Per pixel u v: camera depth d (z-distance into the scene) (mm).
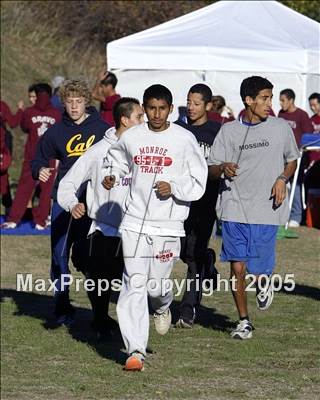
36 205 32250
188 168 13516
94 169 14820
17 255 25469
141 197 13547
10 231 28391
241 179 14930
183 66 26562
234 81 27109
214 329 16547
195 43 26438
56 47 50062
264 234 14977
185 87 27000
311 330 16016
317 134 26172
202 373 14016
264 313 17094
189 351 15219
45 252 25953
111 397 13023
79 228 16469
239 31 26562
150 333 16375
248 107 14906
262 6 27156
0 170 30312
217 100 23906
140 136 13570
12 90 46156
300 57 25234
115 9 47969
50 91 28625
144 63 26812
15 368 15008
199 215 16438
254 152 14836
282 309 17109
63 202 14992
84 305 19703
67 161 16844
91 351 15992
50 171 17094
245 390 13117
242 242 15070
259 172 14852
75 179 14984
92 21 49344
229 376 13875
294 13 26891
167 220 13586
